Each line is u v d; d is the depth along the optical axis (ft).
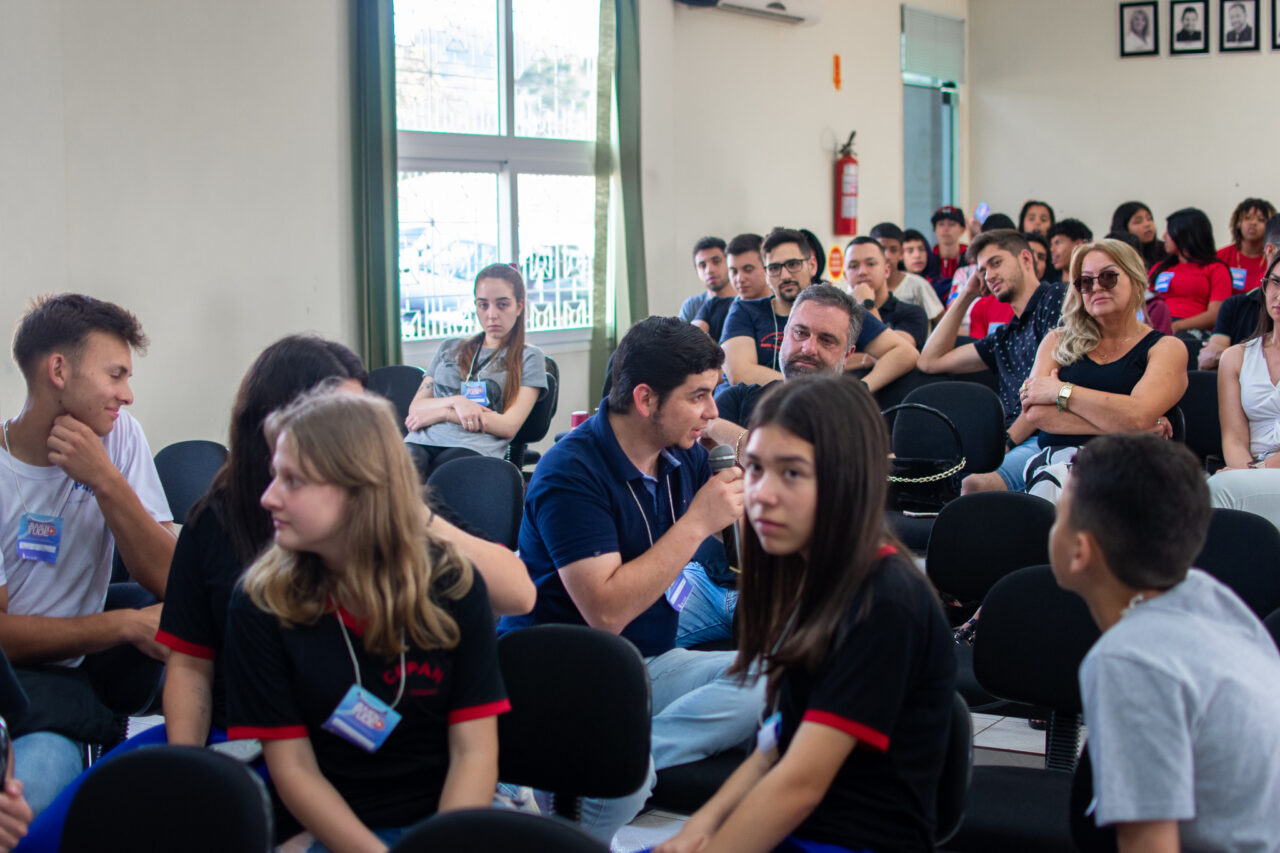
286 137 16.03
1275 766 3.85
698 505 6.56
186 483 10.69
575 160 21.21
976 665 6.48
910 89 30.81
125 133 14.15
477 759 4.92
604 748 5.37
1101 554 4.12
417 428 14.26
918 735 4.45
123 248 14.21
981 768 6.18
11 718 5.78
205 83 14.98
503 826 3.78
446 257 19.25
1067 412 10.80
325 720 4.89
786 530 4.52
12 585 6.90
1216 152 29.94
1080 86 31.35
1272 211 20.79
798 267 14.43
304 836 4.98
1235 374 10.87
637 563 6.44
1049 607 6.29
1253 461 10.61
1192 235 20.65
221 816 4.16
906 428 12.19
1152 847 3.75
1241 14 29.17
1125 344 10.85
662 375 6.52
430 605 4.80
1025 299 13.33
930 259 26.00
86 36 13.66
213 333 15.30
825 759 4.32
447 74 18.88
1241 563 7.32
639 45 21.48
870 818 4.46
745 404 10.53
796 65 26.37
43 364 6.67
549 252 20.92
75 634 6.63
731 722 6.31
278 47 15.83
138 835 4.27
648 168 21.95
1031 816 5.49
